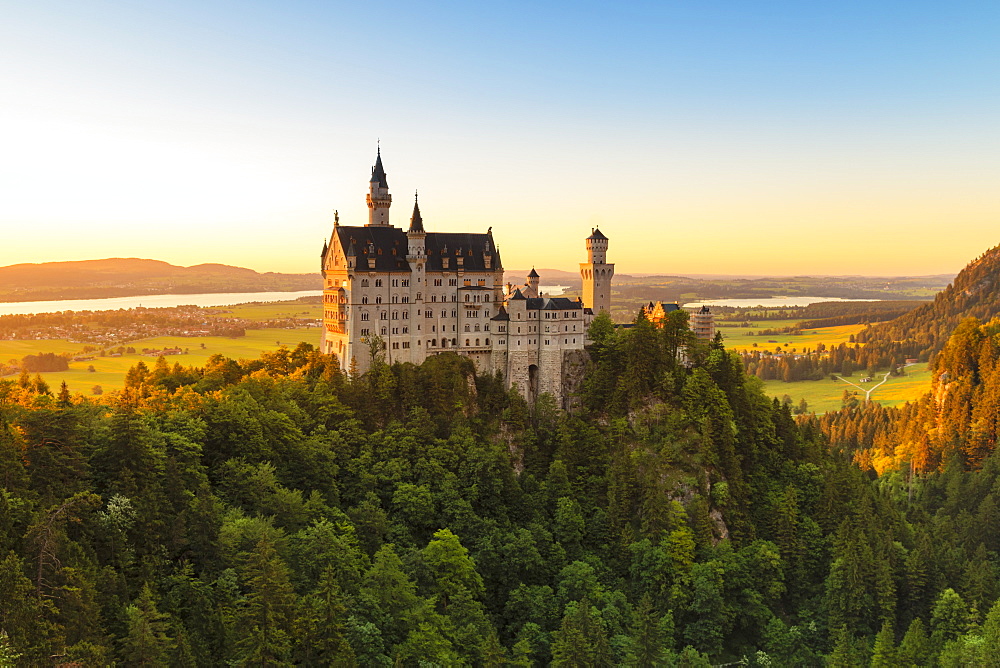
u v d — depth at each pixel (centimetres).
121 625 9388
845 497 18725
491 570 15425
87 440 12225
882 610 15988
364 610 11856
